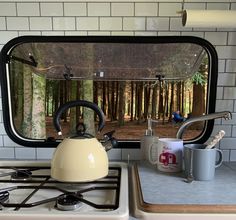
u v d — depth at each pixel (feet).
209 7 3.99
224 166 3.88
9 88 4.29
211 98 4.22
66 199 2.62
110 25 4.06
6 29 4.09
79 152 2.89
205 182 3.11
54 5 4.04
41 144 4.38
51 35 4.09
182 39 4.04
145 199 2.58
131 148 4.36
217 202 2.51
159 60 4.28
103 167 3.01
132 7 4.02
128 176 3.54
